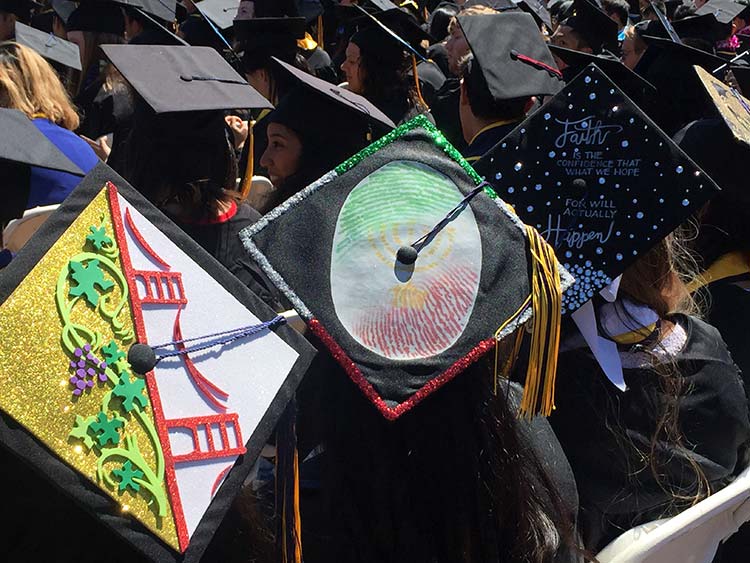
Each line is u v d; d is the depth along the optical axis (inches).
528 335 84.7
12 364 55.9
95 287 59.5
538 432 79.4
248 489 71.7
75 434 57.1
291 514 69.2
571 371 89.5
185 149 103.7
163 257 63.1
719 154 116.6
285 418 69.2
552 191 82.7
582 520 91.1
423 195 71.6
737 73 164.6
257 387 64.3
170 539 59.5
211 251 102.6
